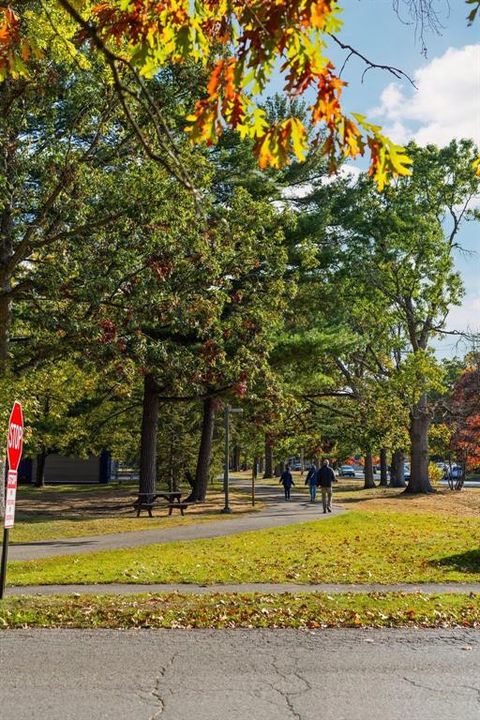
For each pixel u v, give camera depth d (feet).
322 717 19.26
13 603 33.19
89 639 27.68
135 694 21.09
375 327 157.58
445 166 151.94
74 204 67.26
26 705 20.08
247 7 13.28
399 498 135.74
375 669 23.88
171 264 70.08
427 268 150.00
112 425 153.89
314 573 45.21
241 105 13.83
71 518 90.68
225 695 21.07
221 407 124.67
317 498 136.77
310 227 111.96
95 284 67.67
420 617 31.45
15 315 82.69
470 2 12.05
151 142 60.23
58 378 104.78
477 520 87.25
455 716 19.40
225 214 87.10
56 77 61.57
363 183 125.59
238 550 56.44
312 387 141.59
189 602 34.09
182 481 158.71
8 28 16.93
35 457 189.78
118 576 42.98
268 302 94.02
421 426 152.87
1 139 65.46
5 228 73.72
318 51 13.11
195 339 98.32
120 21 15.97
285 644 27.02
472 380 160.04
